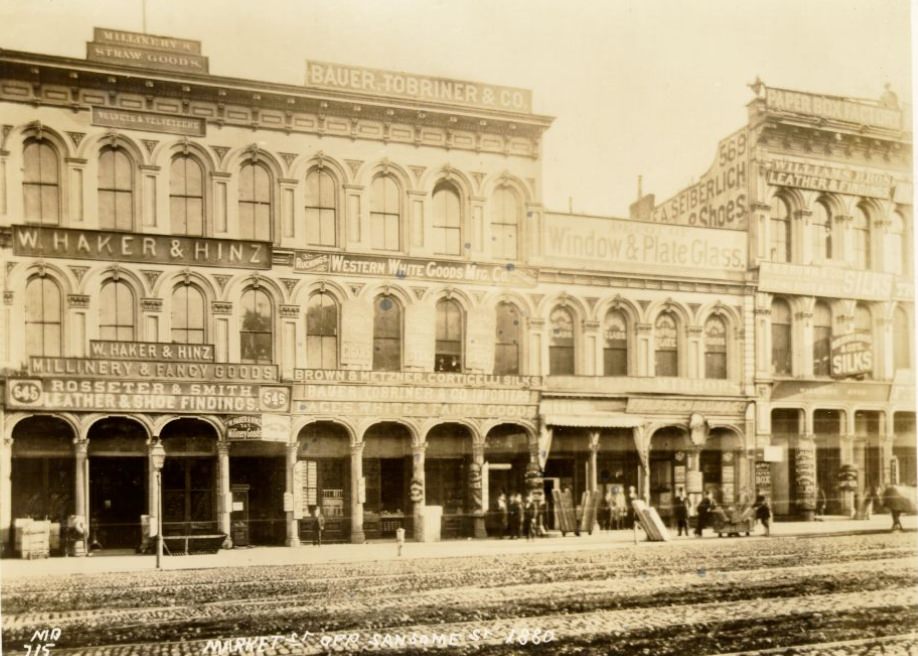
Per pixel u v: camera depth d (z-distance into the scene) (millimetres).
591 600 25141
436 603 24109
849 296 38438
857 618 25938
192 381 27891
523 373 32625
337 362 29922
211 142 28578
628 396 34000
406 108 30359
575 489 33344
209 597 23328
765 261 36750
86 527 26453
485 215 31906
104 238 27484
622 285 34406
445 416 31062
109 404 27000
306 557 26734
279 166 29297
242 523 28391
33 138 26953
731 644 23328
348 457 29875
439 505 30938
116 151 27828
